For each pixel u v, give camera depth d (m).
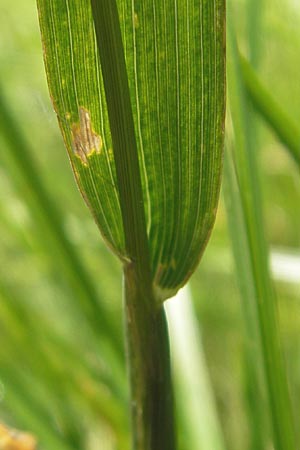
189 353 0.18
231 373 0.23
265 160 0.25
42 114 0.27
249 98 0.14
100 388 0.20
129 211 0.09
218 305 0.25
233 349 0.23
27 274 0.25
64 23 0.09
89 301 0.19
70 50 0.09
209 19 0.09
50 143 0.28
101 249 0.24
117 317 0.24
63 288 0.21
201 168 0.09
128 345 0.10
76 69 0.09
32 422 0.18
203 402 0.17
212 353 0.24
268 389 0.11
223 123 0.09
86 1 0.09
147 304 0.09
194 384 0.17
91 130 0.09
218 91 0.09
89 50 0.09
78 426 0.20
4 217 0.23
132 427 0.10
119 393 0.19
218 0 0.09
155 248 0.09
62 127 0.09
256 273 0.11
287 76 0.24
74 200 0.26
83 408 0.20
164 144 0.09
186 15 0.09
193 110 0.09
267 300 0.11
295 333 0.22
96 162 0.09
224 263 0.25
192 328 0.18
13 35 0.29
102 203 0.09
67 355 0.21
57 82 0.09
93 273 0.24
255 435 0.17
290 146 0.14
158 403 0.10
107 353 0.19
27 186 0.18
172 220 0.09
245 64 0.13
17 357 0.20
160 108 0.09
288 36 0.24
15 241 0.24
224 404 0.23
